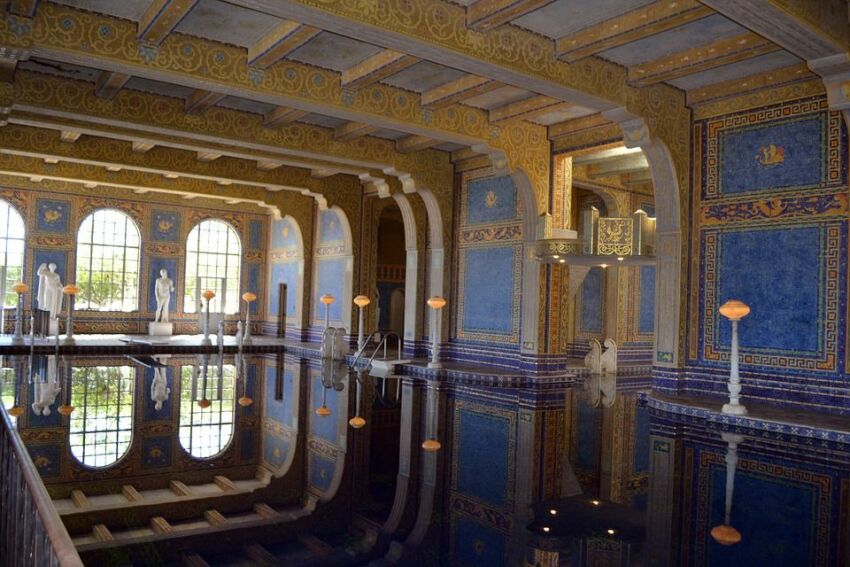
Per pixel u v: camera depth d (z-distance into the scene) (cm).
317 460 582
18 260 1861
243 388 1014
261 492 477
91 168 1623
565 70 830
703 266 986
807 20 652
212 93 999
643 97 940
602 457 614
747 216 940
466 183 1462
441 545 364
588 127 1182
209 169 1528
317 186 1705
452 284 1489
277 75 911
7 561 406
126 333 2017
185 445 627
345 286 1780
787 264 895
